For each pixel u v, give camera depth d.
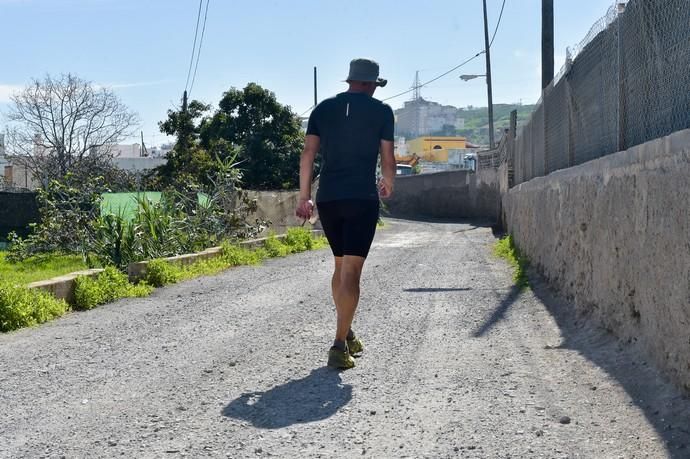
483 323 7.06
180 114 30.45
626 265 5.47
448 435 3.96
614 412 4.26
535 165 13.22
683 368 4.22
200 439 3.95
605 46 7.05
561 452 3.69
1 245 21.73
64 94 38.44
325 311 7.79
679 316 4.29
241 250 14.23
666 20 5.09
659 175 4.71
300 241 17.41
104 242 13.14
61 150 38.06
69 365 5.59
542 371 5.22
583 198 7.17
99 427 4.15
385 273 11.33
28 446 3.87
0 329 7.10
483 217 33.19
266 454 3.73
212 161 28.33
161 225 13.64
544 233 9.97
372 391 4.78
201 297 9.08
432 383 4.95
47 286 8.16
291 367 5.42
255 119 31.23
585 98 8.12
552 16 16.28
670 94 5.03
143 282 10.05
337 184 5.17
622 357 5.23
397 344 6.14
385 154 5.27
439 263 12.97
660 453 3.62
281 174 30.89
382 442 3.88
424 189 41.88
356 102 5.21
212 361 5.64
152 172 30.02
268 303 8.43
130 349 6.12
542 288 9.17
